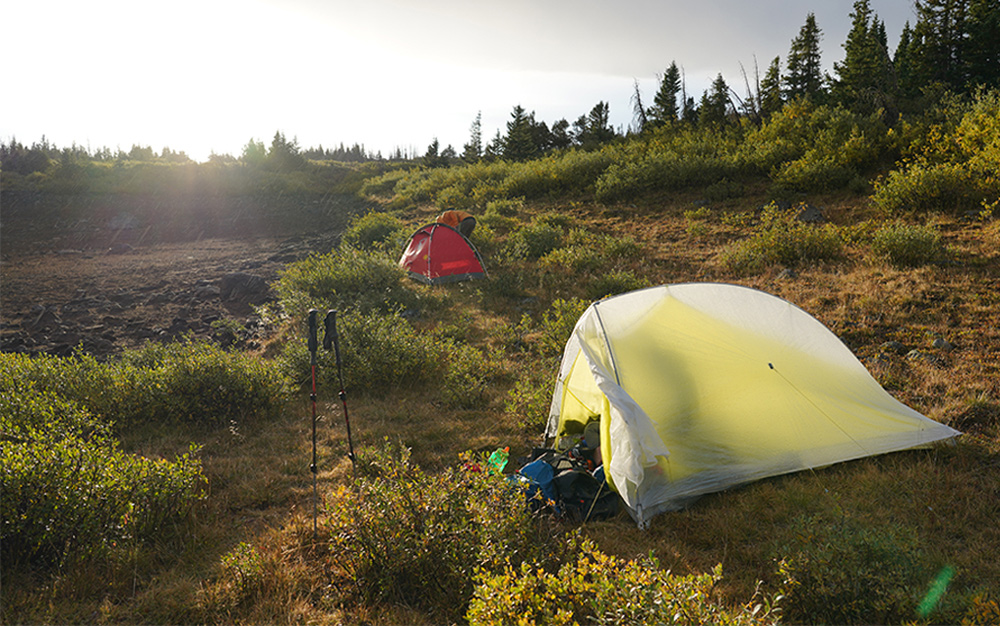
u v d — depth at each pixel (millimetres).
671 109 50031
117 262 23141
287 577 4105
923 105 28359
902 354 8102
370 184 39875
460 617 3674
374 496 4328
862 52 38688
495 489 4398
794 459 5426
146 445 6793
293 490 5629
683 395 5504
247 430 7180
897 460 5539
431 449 6555
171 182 40000
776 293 10938
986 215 13352
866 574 3461
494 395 8125
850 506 4828
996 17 33906
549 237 17344
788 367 5762
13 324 13688
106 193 37719
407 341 9117
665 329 5898
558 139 63219
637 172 24094
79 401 7340
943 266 11055
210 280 17828
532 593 3262
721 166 22359
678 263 14180
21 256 26000
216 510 5203
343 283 13969
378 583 3971
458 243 15008
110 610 3842
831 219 15742
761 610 3652
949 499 4820
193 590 4055
